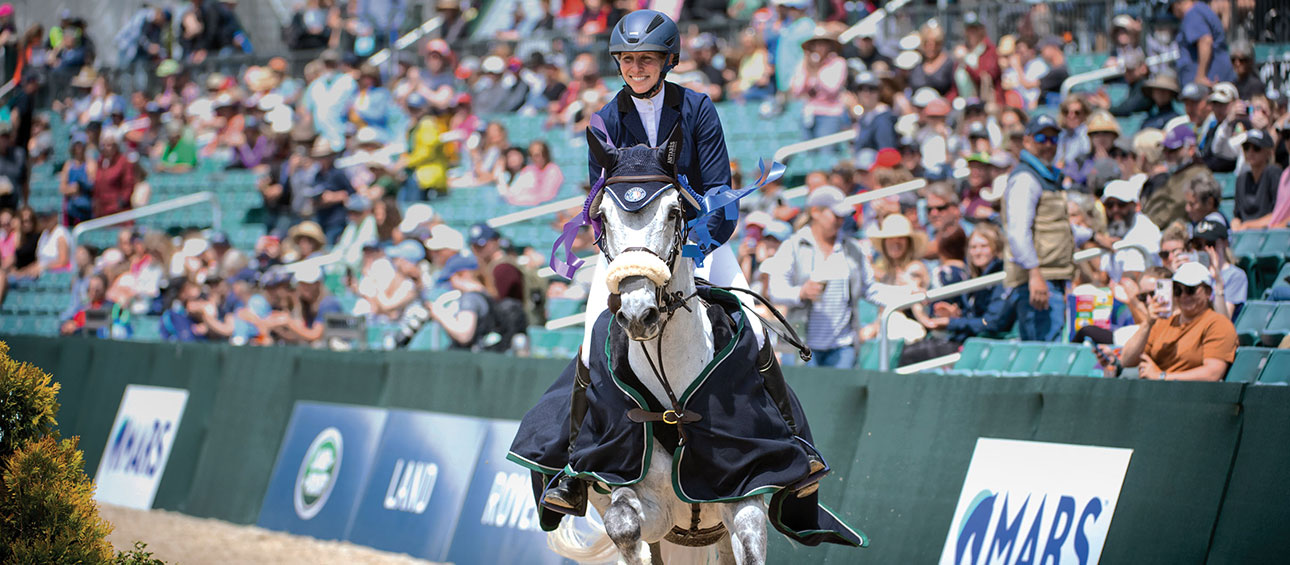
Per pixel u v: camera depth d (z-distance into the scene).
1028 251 10.92
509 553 11.09
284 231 19.88
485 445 11.76
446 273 15.17
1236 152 12.37
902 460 9.00
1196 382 7.63
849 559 9.05
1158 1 14.87
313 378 13.83
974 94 15.75
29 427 7.07
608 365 6.68
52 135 26.38
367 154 20.22
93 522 6.84
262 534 13.26
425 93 20.05
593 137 6.37
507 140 19.58
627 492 6.50
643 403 6.52
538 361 11.54
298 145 21.00
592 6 21.06
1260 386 7.34
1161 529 7.57
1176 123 13.41
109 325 17.81
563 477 6.93
